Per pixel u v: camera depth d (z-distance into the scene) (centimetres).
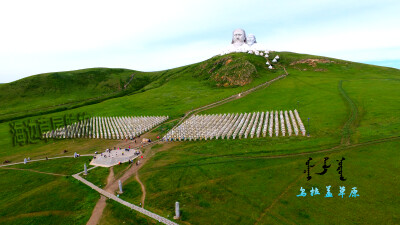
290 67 16050
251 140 5666
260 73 14562
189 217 3150
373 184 3319
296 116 6919
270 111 8050
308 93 9712
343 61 16162
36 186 4597
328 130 5559
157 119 8800
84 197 4000
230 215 3111
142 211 3397
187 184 3994
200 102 11038
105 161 5366
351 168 3766
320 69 14962
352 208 2950
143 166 4950
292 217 2939
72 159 5900
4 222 3541
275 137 5644
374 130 5075
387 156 3947
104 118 10225
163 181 4184
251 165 4356
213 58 19588
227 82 14200
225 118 7794
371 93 8325
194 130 6919
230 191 3641
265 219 2964
